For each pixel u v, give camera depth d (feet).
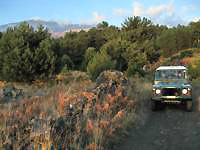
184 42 128.57
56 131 12.84
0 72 51.26
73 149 12.93
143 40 91.66
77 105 18.19
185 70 30.99
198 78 61.82
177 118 24.20
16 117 15.93
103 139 15.49
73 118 15.79
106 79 32.01
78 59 123.44
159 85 28.04
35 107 19.80
